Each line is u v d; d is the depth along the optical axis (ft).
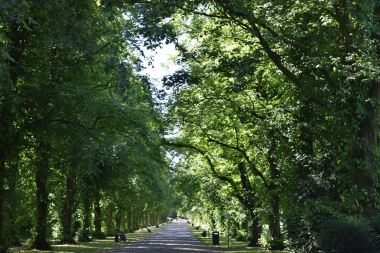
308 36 60.54
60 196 99.30
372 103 54.65
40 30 60.23
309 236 61.57
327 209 59.31
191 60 68.59
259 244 111.04
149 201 197.57
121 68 44.16
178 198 178.81
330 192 68.95
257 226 114.73
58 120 65.46
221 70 62.95
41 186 87.51
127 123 80.94
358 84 55.26
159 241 149.59
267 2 55.36
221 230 207.31
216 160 111.04
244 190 105.29
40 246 94.32
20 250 89.04
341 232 51.08
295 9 58.23
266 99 86.53
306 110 73.26
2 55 40.57
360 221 52.08
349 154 57.21
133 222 293.43
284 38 57.41
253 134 87.35
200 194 132.46
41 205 93.91
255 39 67.97
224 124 93.76
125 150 90.99
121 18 75.20
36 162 70.69
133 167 103.86
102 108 74.74
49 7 44.01
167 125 90.43
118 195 124.88
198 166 123.24
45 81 61.57
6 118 57.72
